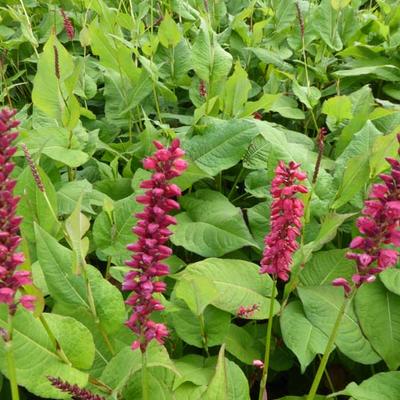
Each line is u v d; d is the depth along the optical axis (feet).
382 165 1.41
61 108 1.71
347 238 1.73
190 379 1.18
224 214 1.57
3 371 1.08
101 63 2.23
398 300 1.40
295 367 1.60
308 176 1.60
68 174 1.87
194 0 3.03
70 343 1.14
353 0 3.06
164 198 0.87
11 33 2.96
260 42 2.76
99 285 1.24
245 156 1.83
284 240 1.06
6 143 0.80
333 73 2.49
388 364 1.32
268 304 1.35
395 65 2.57
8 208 0.82
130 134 2.18
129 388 1.12
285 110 2.22
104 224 1.44
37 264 1.39
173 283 1.53
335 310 1.38
